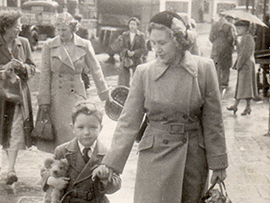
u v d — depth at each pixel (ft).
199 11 88.28
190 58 10.90
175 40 10.53
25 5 71.92
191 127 10.96
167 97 10.76
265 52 40.63
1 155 21.08
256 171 20.92
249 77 32.76
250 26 33.27
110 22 69.26
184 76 10.75
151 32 10.71
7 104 18.60
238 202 17.28
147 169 11.00
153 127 11.11
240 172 20.68
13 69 18.42
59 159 11.89
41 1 72.59
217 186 18.63
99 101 36.63
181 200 11.11
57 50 18.56
